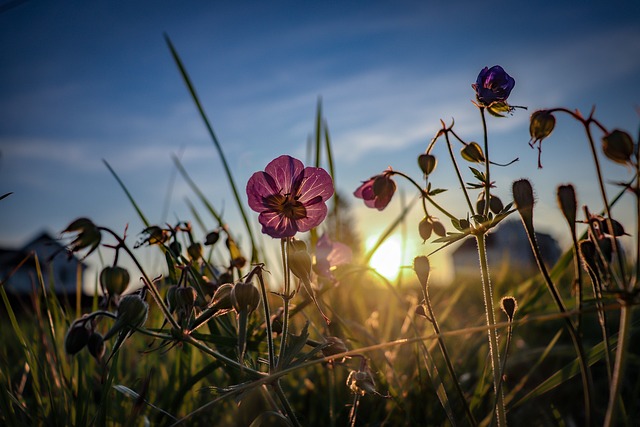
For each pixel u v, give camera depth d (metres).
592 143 0.15
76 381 0.26
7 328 0.38
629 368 0.32
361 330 0.32
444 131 0.20
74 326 0.19
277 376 0.17
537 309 0.30
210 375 0.29
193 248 0.25
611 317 0.40
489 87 0.19
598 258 0.17
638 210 0.14
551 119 0.16
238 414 0.27
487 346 0.34
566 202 0.16
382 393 0.28
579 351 0.16
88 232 0.18
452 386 0.29
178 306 0.20
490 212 0.20
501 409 0.18
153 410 0.26
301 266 0.19
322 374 0.30
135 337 0.35
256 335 0.26
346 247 0.23
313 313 0.34
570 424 0.26
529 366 0.34
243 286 0.18
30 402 0.27
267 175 0.20
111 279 0.19
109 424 0.24
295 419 0.19
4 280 0.25
